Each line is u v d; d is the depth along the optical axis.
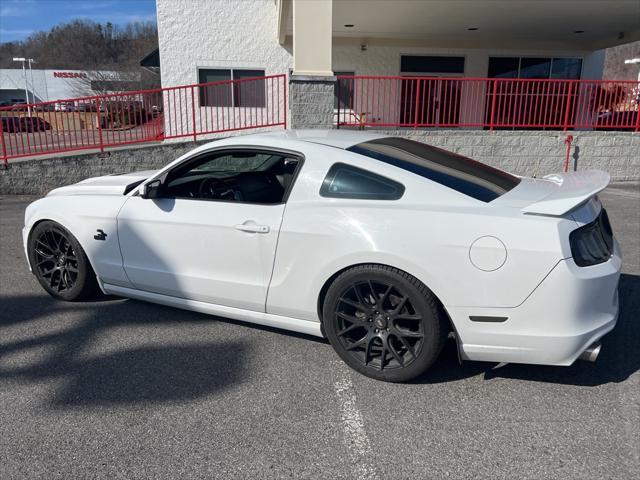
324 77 8.93
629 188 10.10
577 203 2.79
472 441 2.61
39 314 4.20
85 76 54.56
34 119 11.59
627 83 11.02
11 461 2.48
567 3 10.48
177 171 3.79
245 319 3.65
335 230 3.12
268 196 3.67
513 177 3.67
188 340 3.74
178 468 2.42
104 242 4.06
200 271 3.68
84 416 2.83
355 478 2.36
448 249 2.86
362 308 3.12
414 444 2.59
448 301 2.88
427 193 3.07
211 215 3.58
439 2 10.39
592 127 11.17
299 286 3.30
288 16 11.39
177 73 13.35
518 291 2.77
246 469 2.42
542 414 2.83
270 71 13.55
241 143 3.59
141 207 3.88
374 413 2.85
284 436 2.66
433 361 3.02
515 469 2.40
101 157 10.45
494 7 10.81
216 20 13.21
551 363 2.84
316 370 3.32
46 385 3.14
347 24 12.42
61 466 2.44
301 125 9.11
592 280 2.76
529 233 2.78
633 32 13.08
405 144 3.80
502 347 2.88
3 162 10.20
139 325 3.99
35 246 4.45
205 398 3.00
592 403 2.93
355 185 3.21
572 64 15.09
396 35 13.82
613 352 3.51
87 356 3.50
